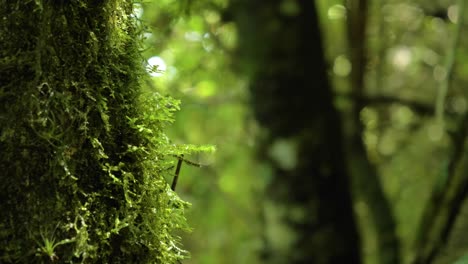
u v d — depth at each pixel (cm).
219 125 528
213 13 306
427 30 567
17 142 93
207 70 369
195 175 479
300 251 317
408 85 602
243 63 325
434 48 581
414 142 570
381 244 387
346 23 426
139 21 112
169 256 105
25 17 96
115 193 100
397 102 439
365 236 418
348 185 325
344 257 317
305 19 320
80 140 97
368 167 398
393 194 566
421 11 541
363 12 409
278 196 321
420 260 273
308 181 315
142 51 110
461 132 267
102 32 102
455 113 361
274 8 315
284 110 318
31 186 93
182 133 455
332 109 325
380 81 519
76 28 99
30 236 92
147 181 104
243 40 323
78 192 96
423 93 589
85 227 94
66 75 97
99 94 99
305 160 316
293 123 318
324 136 318
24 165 93
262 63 320
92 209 97
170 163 112
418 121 543
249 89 330
